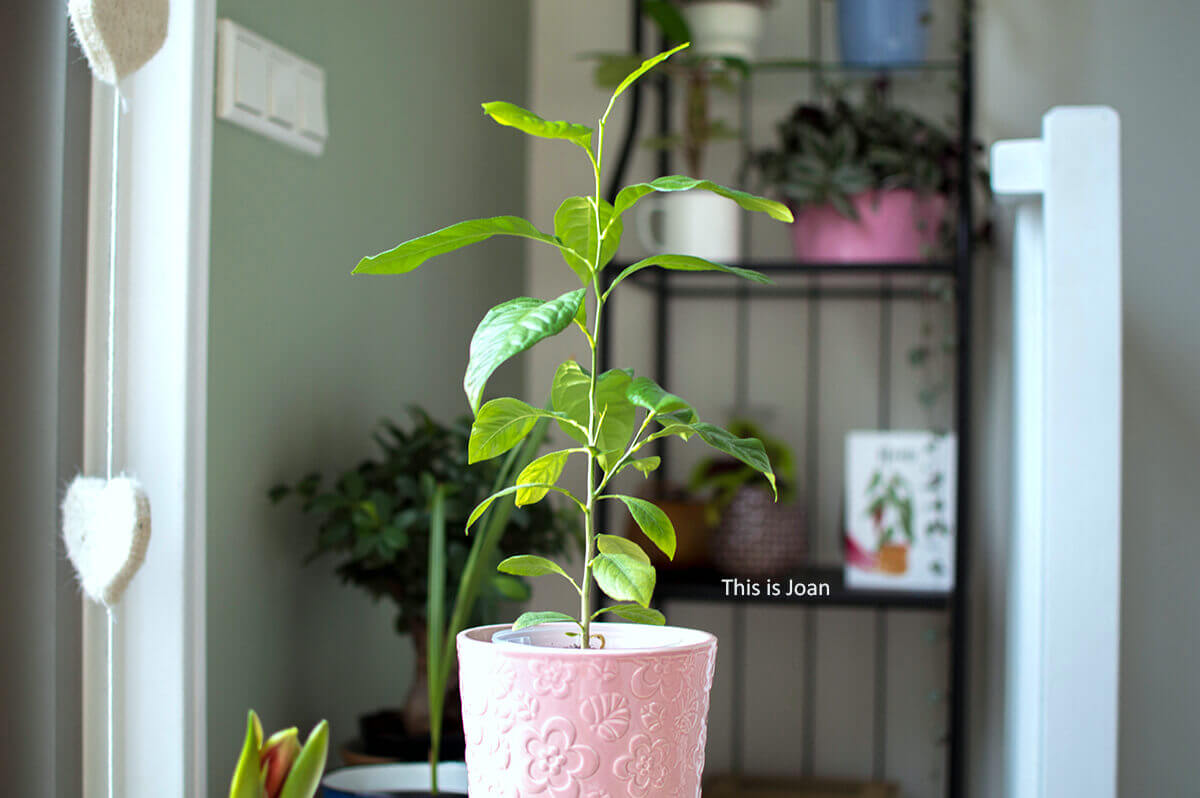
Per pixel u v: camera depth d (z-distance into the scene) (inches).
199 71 43.0
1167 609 77.9
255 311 48.1
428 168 66.4
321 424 54.1
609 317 84.7
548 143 86.0
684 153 80.2
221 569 45.9
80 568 39.1
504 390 79.7
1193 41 78.3
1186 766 77.2
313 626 53.7
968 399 69.7
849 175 71.8
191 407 42.7
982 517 79.6
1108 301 50.8
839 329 82.7
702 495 81.4
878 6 73.6
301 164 51.8
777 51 83.4
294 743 35.3
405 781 46.5
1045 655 51.4
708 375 84.2
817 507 82.8
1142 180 79.0
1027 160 52.7
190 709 42.4
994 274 79.9
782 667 81.8
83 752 42.2
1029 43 80.4
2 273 40.9
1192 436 78.0
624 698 28.3
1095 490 50.8
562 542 54.5
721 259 75.1
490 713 29.3
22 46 41.0
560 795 28.5
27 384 40.9
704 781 78.4
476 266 74.6
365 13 57.9
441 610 43.8
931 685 79.9
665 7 73.3
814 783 78.8
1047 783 51.1
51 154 40.8
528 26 85.9
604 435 33.9
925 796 79.7
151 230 42.8
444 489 48.1
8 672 40.9
